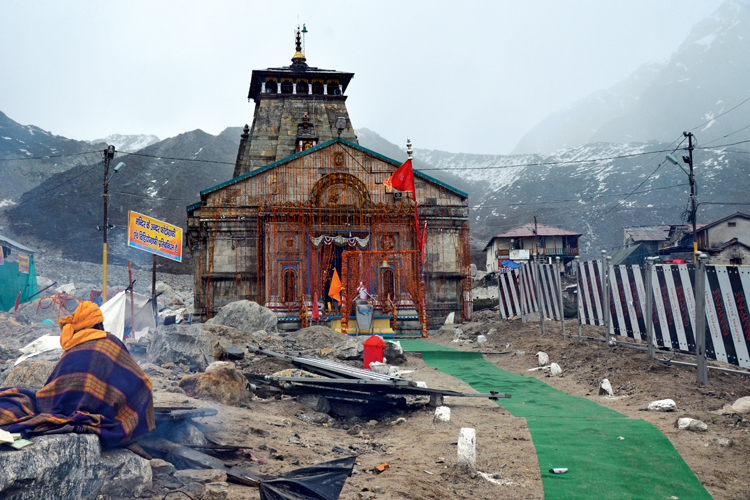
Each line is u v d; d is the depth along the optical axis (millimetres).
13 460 4297
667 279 13523
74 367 5477
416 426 10391
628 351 15641
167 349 14250
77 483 4836
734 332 11219
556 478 7559
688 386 12156
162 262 93250
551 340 19719
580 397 12797
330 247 34438
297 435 8922
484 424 10422
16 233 107250
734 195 167375
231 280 33562
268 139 45094
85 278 65500
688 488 7164
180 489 5719
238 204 34062
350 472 6664
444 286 35656
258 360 15305
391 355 19219
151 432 6324
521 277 24797
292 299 33188
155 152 184125
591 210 168125
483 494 7078
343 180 34875
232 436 7895
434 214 35812
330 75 47281
